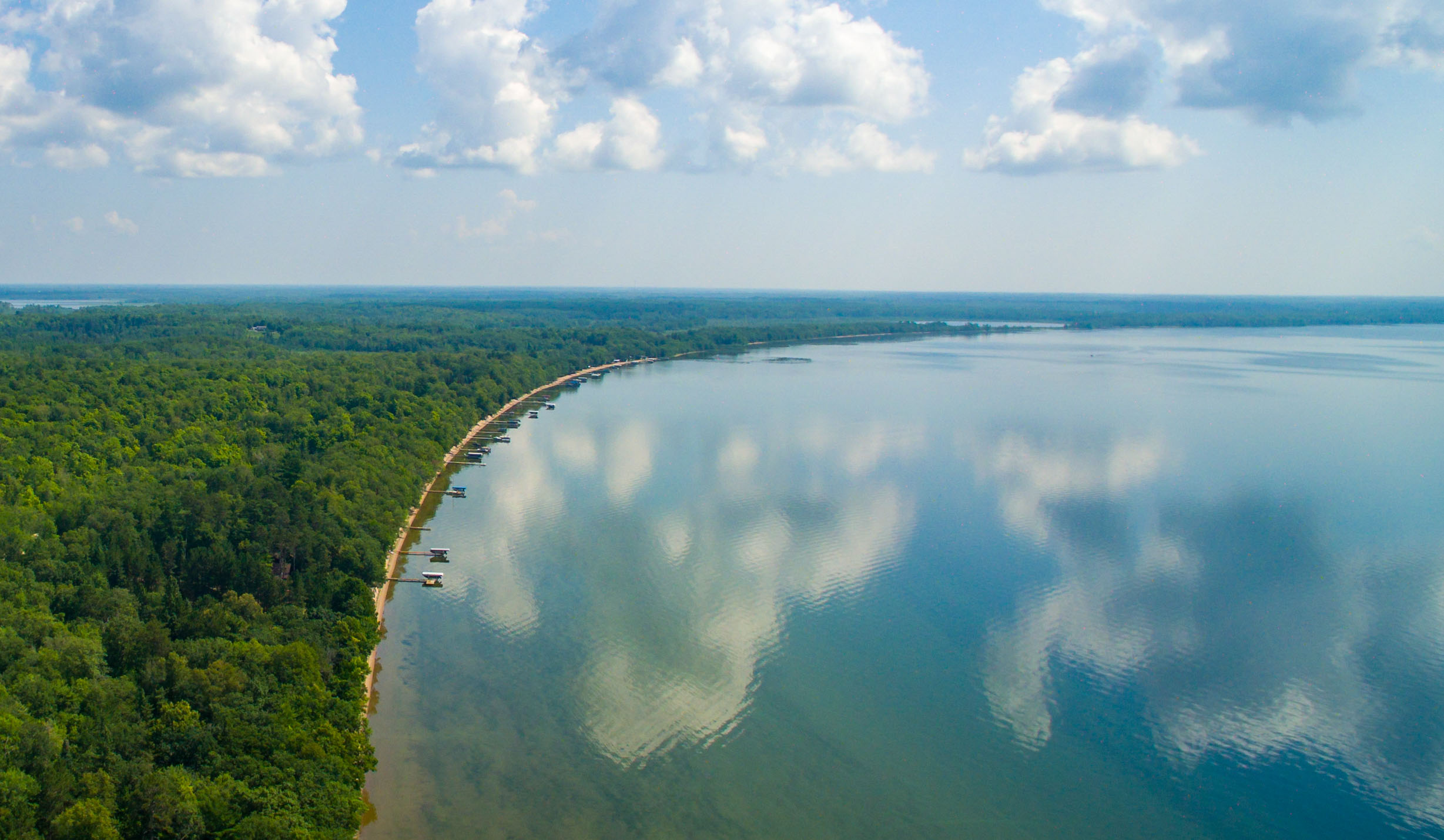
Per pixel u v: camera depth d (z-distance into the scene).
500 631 118.75
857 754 94.75
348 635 103.88
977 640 117.81
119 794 69.19
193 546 117.06
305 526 122.88
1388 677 109.50
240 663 87.88
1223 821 86.19
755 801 87.44
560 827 82.94
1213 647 116.19
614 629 119.88
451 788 87.19
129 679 83.25
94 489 136.25
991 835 84.31
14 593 94.88
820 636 118.69
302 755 78.50
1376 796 89.31
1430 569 141.88
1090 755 95.12
